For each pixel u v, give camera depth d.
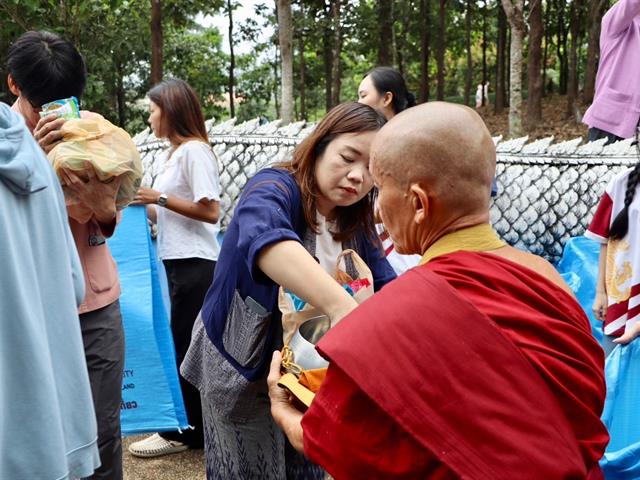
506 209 4.79
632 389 2.88
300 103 22.77
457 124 1.30
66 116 2.14
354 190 1.90
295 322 1.83
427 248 1.37
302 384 1.65
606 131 5.25
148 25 13.80
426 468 1.17
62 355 1.72
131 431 3.15
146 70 15.05
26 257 1.59
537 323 1.19
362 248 2.20
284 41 11.91
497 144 4.92
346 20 19.28
